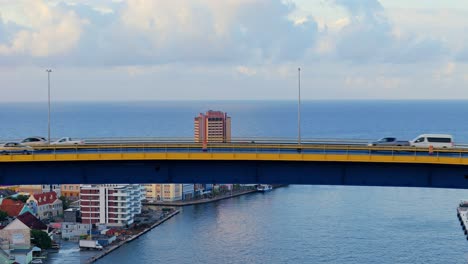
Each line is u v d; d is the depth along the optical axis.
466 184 86.62
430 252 189.88
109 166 91.94
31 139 118.81
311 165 89.19
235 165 90.69
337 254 188.75
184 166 91.50
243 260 187.62
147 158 89.44
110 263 197.12
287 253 191.75
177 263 192.00
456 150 88.50
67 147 95.06
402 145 105.25
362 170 88.50
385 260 182.25
